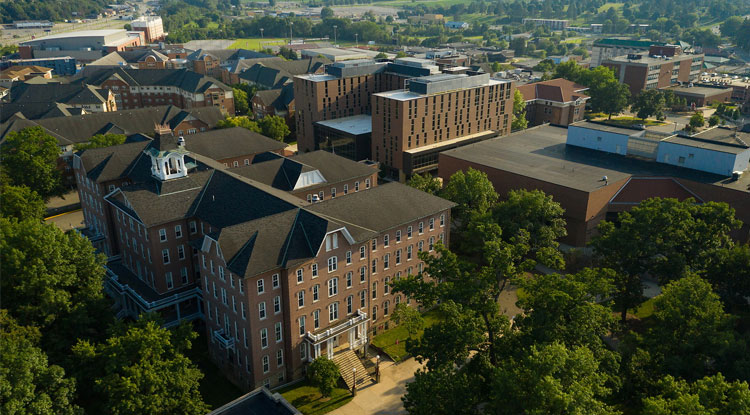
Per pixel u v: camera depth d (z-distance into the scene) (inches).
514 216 4062.5
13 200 4220.0
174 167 3686.0
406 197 3634.4
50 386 2348.7
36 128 5182.1
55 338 2807.6
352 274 3174.2
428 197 3727.9
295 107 7130.9
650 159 5064.0
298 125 7185.0
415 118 5905.5
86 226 4569.4
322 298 3063.5
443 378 2348.7
